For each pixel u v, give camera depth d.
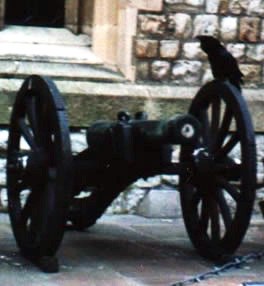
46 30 7.71
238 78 5.34
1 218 6.73
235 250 5.20
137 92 7.20
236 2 7.48
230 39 7.49
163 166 5.21
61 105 4.80
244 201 5.05
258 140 7.45
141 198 7.19
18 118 5.41
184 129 4.73
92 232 6.23
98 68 7.39
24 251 5.14
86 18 7.76
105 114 7.11
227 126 5.35
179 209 7.16
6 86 6.96
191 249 5.69
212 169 5.27
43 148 4.95
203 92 5.59
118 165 5.21
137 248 5.64
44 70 7.20
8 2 7.67
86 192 6.97
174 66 7.38
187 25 7.38
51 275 4.71
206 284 4.65
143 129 4.93
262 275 4.96
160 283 4.61
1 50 7.30
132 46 7.28
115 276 4.75
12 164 5.36
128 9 7.25
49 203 4.82
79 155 5.41
